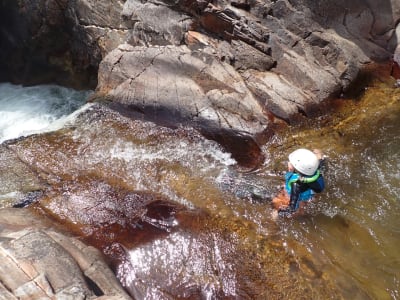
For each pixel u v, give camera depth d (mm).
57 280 4562
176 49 8992
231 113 8102
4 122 10836
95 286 4859
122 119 8500
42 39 11680
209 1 8852
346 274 5527
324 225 6164
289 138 7801
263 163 7352
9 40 12375
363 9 9109
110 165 7344
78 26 10906
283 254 5797
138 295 5387
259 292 5375
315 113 8211
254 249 5879
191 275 5598
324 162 7152
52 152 7625
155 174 7148
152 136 8000
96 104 8984
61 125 8430
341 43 8977
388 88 8703
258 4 8906
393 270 5559
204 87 8430
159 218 6352
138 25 9648
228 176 7062
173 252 5875
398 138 7582
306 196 6184
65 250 5000
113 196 6738
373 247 5863
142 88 8758
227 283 5492
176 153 7582
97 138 7977
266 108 8195
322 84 8461
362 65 9031
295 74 8570
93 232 6137
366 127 7879
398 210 6367
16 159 7445
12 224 5844
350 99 8547
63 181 7027
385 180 6836
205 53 8688
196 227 6203
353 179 6863
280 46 8758
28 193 6754
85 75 11719
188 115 8289
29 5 11320
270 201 6531
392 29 9281
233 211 6410
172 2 9250
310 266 5641
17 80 12695
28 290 4395
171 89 8539
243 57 8727
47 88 12289
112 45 10258
